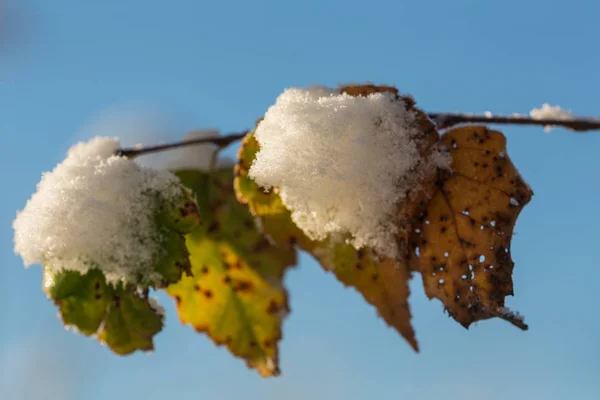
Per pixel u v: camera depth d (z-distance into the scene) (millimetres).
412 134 251
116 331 258
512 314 245
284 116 249
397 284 258
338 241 260
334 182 249
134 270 254
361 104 250
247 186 260
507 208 250
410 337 258
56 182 256
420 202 252
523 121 262
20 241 253
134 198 255
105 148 268
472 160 253
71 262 253
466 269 249
